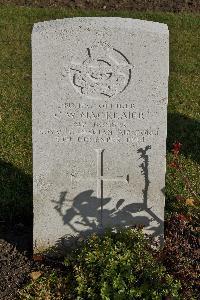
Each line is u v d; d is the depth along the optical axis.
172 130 2.94
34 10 4.21
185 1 4.52
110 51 1.91
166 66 1.92
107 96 1.96
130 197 2.10
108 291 1.92
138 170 2.06
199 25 4.09
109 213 2.13
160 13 4.26
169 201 2.41
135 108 1.98
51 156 2.03
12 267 2.12
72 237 2.15
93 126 2.00
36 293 2.02
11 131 2.91
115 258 1.99
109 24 1.88
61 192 2.09
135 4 4.46
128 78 1.94
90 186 2.08
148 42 1.89
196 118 3.06
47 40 1.89
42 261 2.15
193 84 3.38
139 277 1.96
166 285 1.93
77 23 1.88
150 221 2.13
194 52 3.74
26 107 3.11
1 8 4.23
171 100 3.21
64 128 2.00
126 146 2.03
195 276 2.01
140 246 2.03
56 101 1.96
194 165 2.67
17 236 2.26
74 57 1.91
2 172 2.60
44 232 2.14
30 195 2.45
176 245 2.12
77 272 2.01
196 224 2.23
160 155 2.04
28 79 3.38
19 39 3.82
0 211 2.37
